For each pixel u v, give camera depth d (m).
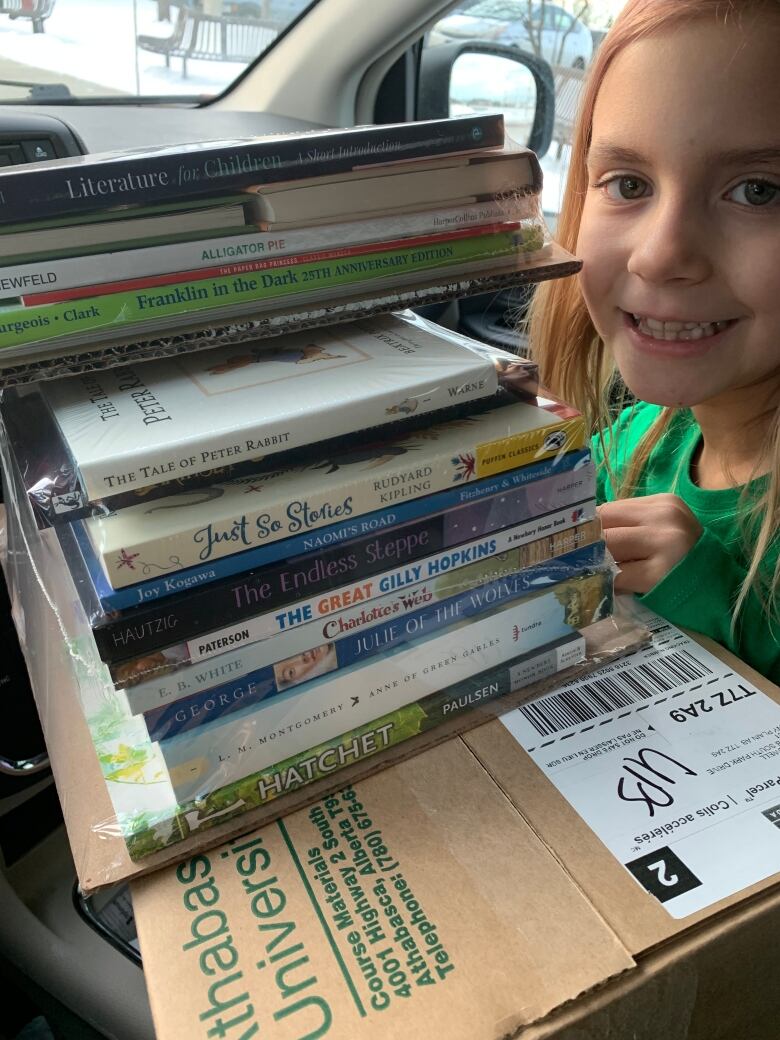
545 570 0.52
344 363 0.48
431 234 0.47
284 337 0.53
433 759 0.48
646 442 0.86
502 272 0.49
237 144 0.42
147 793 0.44
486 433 0.47
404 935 0.38
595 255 0.60
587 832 0.43
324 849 0.43
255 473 0.44
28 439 0.45
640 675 0.53
